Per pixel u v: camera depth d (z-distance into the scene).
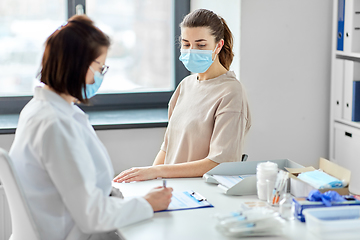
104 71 1.39
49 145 1.17
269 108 2.68
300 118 2.74
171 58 3.19
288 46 2.63
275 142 2.73
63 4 2.91
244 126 1.79
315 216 1.23
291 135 2.75
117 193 1.44
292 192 1.52
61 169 1.17
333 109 2.68
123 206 1.25
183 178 1.72
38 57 2.92
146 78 3.17
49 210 1.26
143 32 3.11
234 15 2.59
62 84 1.23
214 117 1.82
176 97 2.08
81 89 1.25
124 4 3.04
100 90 3.09
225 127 1.75
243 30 2.55
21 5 2.84
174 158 1.93
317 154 2.81
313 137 2.79
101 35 1.26
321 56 2.70
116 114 2.92
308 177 1.47
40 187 1.24
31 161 1.21
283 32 2.61
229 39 1.93
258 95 2.65
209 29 1.81
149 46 3.14
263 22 2.57
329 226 1.15
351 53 2.49
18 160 1.24
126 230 1.22
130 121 2.68
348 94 2.56
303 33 2.64
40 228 1.26
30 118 1.23
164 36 3.15
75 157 1.18
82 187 1.18
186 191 1.55
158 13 3.11
